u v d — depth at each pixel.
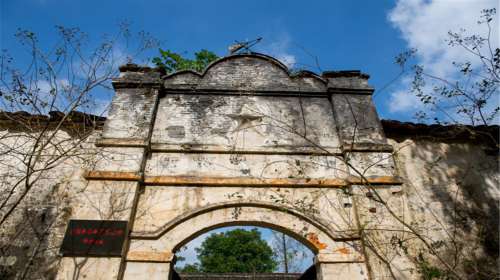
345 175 6.06
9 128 7.14
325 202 5.78
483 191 6.68
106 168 5.70
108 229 5.13
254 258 28.31
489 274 5.69
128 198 5.43
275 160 6.22
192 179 5.82
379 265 5.08
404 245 5.32
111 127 6.24
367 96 7.13
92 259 4.88
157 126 6.52
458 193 6.60
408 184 6.59
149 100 6.72
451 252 5.83
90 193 5.45
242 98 7.06
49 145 6.77
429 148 7.15
